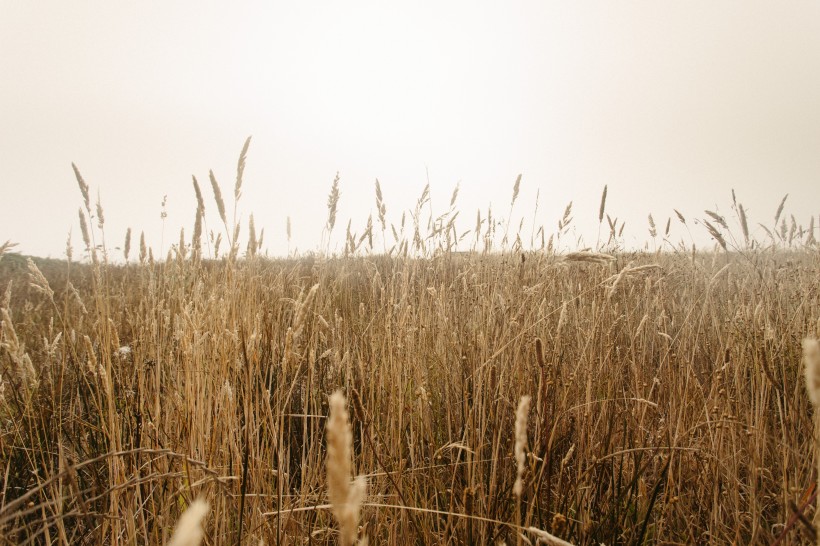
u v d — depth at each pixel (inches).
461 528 71.8
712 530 74.1
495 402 86.0
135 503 72.2
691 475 84.0
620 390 100.5
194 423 76.8
